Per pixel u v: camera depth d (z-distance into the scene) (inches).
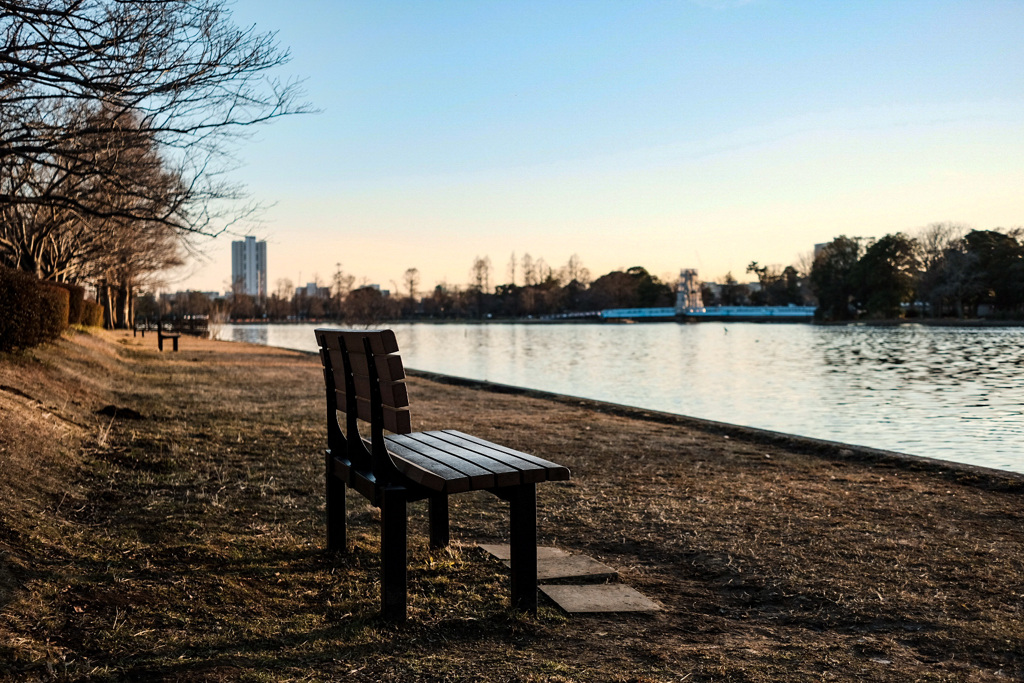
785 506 248.5
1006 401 696.4
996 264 3159.5
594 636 140.9
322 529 207.6
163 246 1185.4
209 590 152.3
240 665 119.0
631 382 940.0
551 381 960.9
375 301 5516.7
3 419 257.9
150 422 378.9
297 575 167.9
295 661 122.4
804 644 139.4
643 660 129.3
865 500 257.1
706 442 383.9
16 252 720.3
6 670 107.5
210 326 2726.4
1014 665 130.3
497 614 148.2
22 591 133.2
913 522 228.1
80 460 260.4
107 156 370.6
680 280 5408.5
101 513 203.5
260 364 957.8
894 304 3494.1
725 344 2121.1
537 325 4953.3
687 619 152.9
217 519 208.7
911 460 318.0
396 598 141.6
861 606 159.2
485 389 691.4
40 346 541.0
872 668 128.2
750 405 677.9
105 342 973.8
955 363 1245.1
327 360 186.7
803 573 180.7
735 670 126.0
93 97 282.0
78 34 274.2
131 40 278.1
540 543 207.5
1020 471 367.9
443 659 126.0
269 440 347.9
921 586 171.5
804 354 1569.9
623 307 5556.1
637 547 204.8
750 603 163.8
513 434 403.2
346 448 186.4
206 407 462.0
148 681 110.8
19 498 188.1
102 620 130.1
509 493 149.1
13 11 250.7
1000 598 163.6
